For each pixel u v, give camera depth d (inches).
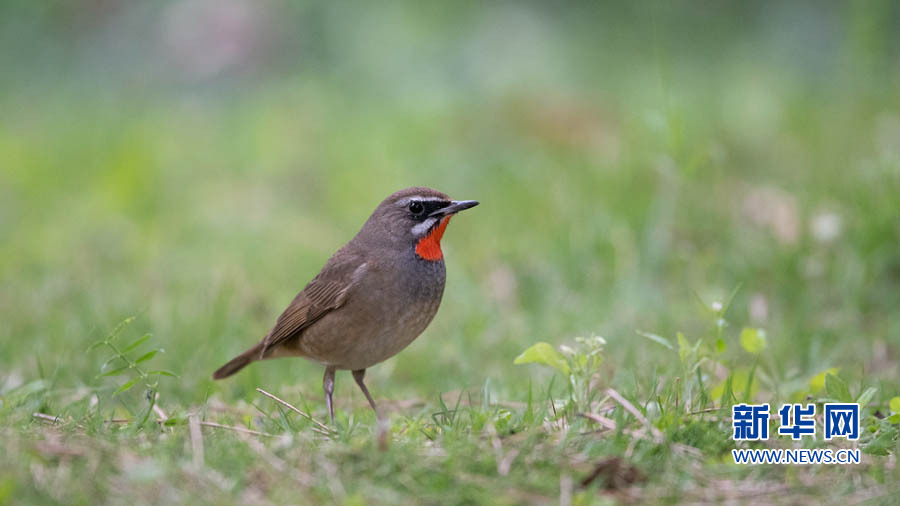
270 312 551.5
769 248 534.6
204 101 984.9
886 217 522.3
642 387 401.1
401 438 321.7
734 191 606.9
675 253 553.0
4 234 697.6
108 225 703.7
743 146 689.6
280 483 278.5
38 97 1010.1
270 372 463.8
